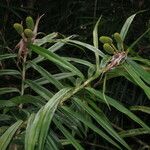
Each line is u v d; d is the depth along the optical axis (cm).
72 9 167
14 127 58
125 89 125
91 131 127
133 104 129
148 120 136
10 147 71
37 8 173
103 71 58
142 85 52
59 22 160
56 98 55
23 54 67
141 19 152
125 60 56
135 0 158
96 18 149
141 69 54
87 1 163
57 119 67
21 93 70
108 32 147
